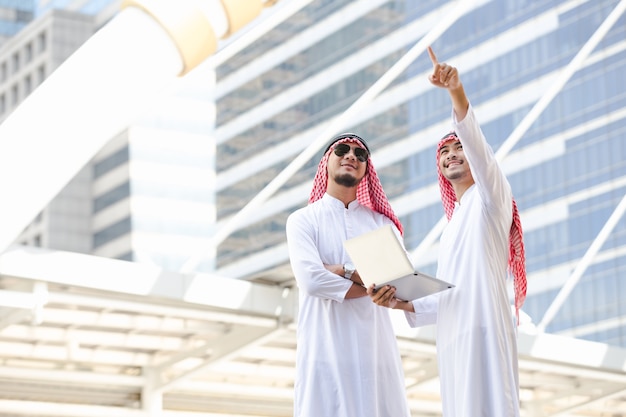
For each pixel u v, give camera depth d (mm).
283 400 13883
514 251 5805
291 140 72812
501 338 5512
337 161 5867
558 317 59438
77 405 12250
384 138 66312
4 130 4883
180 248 85125
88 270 9594
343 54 69562
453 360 5598
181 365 12633
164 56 4973
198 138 87188
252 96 76750
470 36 62750
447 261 5719
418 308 5891
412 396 14938
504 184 5523
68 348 11789
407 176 64312
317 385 5660
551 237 59375
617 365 13250
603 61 57281
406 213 64125
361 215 5996
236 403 13516
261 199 12422
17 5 105500
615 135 56438
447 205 6098
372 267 5211
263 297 10656
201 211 86375
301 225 5820
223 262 78000
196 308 10414
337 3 70750
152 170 85312
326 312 5719
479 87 62125
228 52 11109
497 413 5426
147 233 84375
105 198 87062
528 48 59906
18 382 11891
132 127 85000
